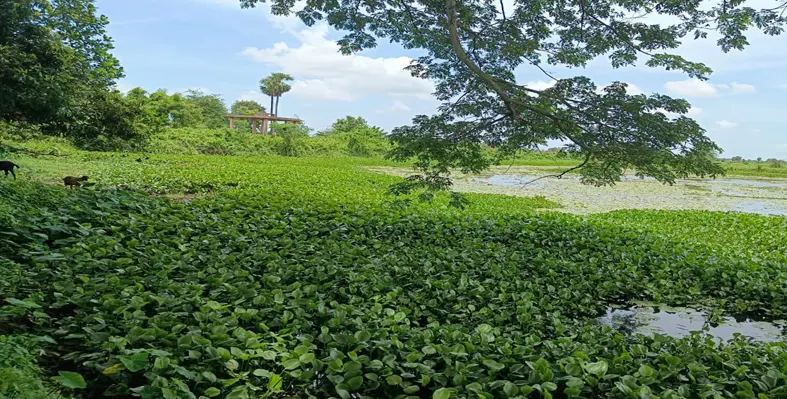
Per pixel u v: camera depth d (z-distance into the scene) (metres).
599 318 7.02
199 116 56.28
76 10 23.11
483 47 9.45
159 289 5.52
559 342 4.92
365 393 4.15
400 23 9.94
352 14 10.27
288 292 5.93
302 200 12.77
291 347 4.70
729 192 29.14
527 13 9.22
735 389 4.30
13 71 13.12
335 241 8.71
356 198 15.89
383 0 10.02
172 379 3.72
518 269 8.04
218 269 6.41
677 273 8.52
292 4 11.35
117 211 8.96
